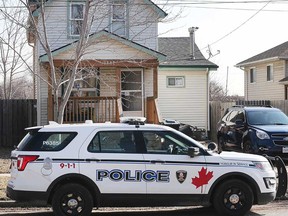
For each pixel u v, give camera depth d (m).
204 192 8.48
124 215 9.27
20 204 9.92
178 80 25.44
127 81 20.27
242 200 8.64
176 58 25.84
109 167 8.28
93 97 18.27
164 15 17.59
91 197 8.26
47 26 19.69
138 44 18.47
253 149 14.69
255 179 8.67
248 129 15.22
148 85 20.44
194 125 25.41
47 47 11.74
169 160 8.43
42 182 8.16
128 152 8.41
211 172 8.52
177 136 8.64
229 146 16.53
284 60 31.48
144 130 8.58
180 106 25.38
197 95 25.47
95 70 17.25
